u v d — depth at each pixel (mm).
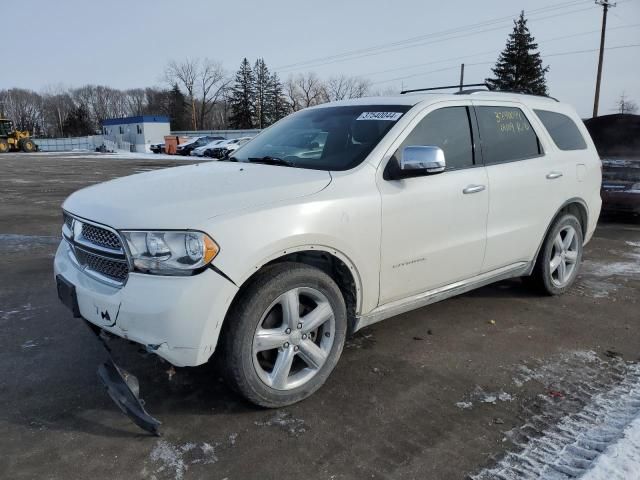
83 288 2816
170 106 91875
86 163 27922
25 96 110812
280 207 2781
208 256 2527
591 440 2682
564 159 4664
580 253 5023
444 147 3719
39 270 5746
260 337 2783
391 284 3385
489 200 3904
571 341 3928
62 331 4027
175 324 2508
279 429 2773
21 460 2512
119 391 2740
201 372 3354
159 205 2688
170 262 2539
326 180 3088
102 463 2496
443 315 4414
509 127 4266
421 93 4059
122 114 113000
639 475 2342
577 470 2447
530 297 4879
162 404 2992
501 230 4074
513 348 3795
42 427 2781
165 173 3514
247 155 3965
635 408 2984
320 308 3008
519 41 53125
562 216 4727
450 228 3648
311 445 2643
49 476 2402
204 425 2801
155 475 2418
